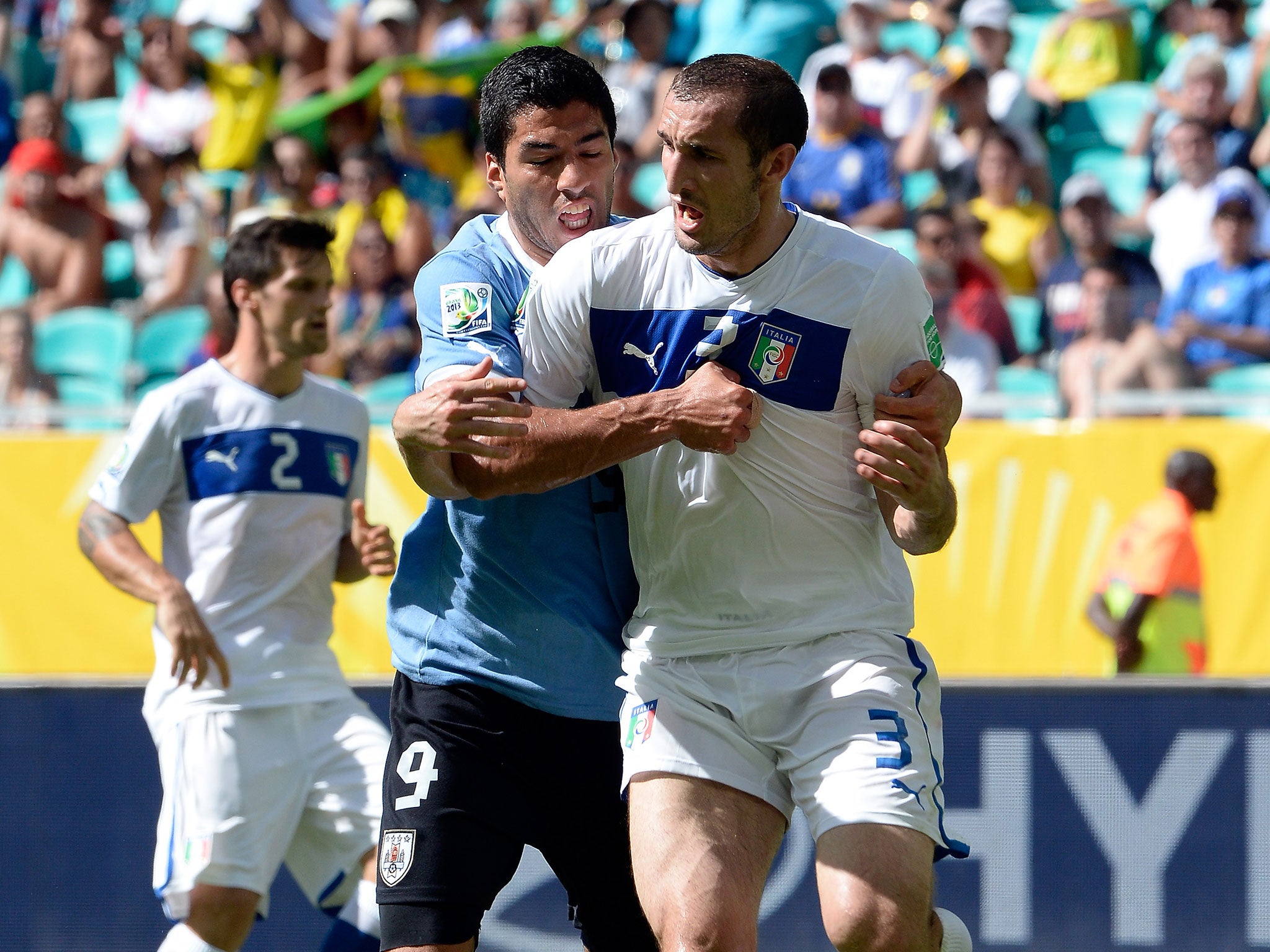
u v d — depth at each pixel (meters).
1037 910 17.77
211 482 14.42
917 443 9.14
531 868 18.44
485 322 10.12
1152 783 17.70
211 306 21.09
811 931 18.08
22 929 19.03
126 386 20.97
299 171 28.50
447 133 27.89
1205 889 17.50
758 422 9.38
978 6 28.88
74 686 19.28
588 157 10.30
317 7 32.62
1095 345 18.84
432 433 9.18
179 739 14.16
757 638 9.85
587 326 9.73
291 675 14.42
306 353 14.57
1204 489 18.14
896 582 10.32
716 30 31.31
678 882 9.20
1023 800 17.91
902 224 26.16
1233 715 17.61
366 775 14.29
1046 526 18.53
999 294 19.20
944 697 18.17
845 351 9.48
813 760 9.53
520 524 10.69
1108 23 29.86
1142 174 28.45
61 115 32.91
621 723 10.25
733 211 9.05
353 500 15.02
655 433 9.15
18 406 20.88
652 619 10.29
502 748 10.75
